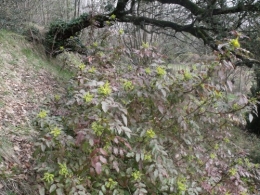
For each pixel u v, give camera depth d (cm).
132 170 242
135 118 247
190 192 248
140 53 269
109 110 221
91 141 201
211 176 285
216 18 659
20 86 559
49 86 630
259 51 615
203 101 261
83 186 223
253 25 617
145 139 237
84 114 230
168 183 246
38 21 1128
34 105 497
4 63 618
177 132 264
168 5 854
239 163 301
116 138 208
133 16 771
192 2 692
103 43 380
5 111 426
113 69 296
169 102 243
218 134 293
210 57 239
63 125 262
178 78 240
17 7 823
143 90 232
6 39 713
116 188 234
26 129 392
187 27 721
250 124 838
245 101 238
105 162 202
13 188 277
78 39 830
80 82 265
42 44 836
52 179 210
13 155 326
